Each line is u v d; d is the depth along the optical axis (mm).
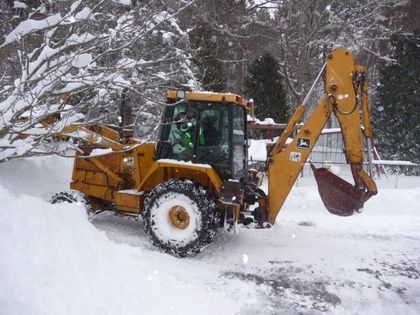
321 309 4238
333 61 5707
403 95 13719
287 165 5844
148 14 5758
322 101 5746
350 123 5699
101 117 5535
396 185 9938
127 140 6594
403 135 13727
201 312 3918
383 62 16562
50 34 5102
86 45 5664
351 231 7023
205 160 5797
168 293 4180
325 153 11773
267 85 14953
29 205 4105
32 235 3811
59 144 6395
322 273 5188
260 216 5949
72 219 4441
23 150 5375
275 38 17531
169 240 5488
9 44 5301
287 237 6582
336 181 5934
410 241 6562
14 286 3223
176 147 5941
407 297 4598
